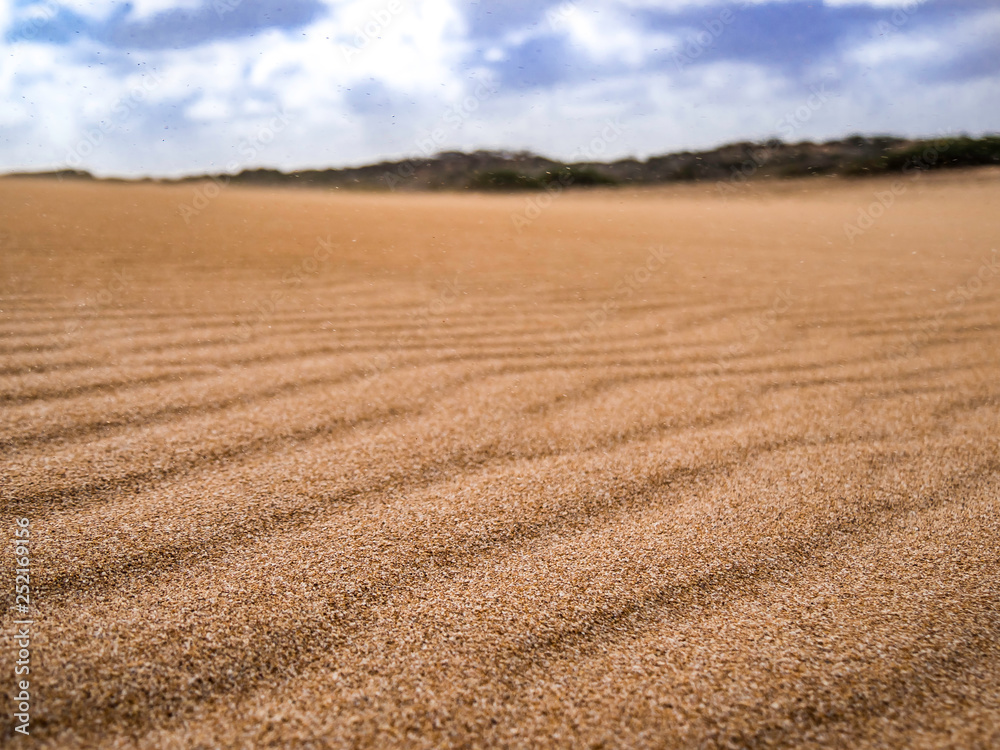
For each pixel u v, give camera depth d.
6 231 5.59
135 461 1.85
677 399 2.51
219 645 1.19
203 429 2.09
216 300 3.78
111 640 1.18
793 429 2.24
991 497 1.80
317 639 1.22
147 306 3.56
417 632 1.25
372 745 1.00
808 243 7.14
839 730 1.05
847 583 1.43
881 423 2.29
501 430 2.19
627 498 1.77
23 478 1.71
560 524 1.64
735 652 1.22
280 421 2.19
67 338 2.94
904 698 1.12
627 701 1.10
